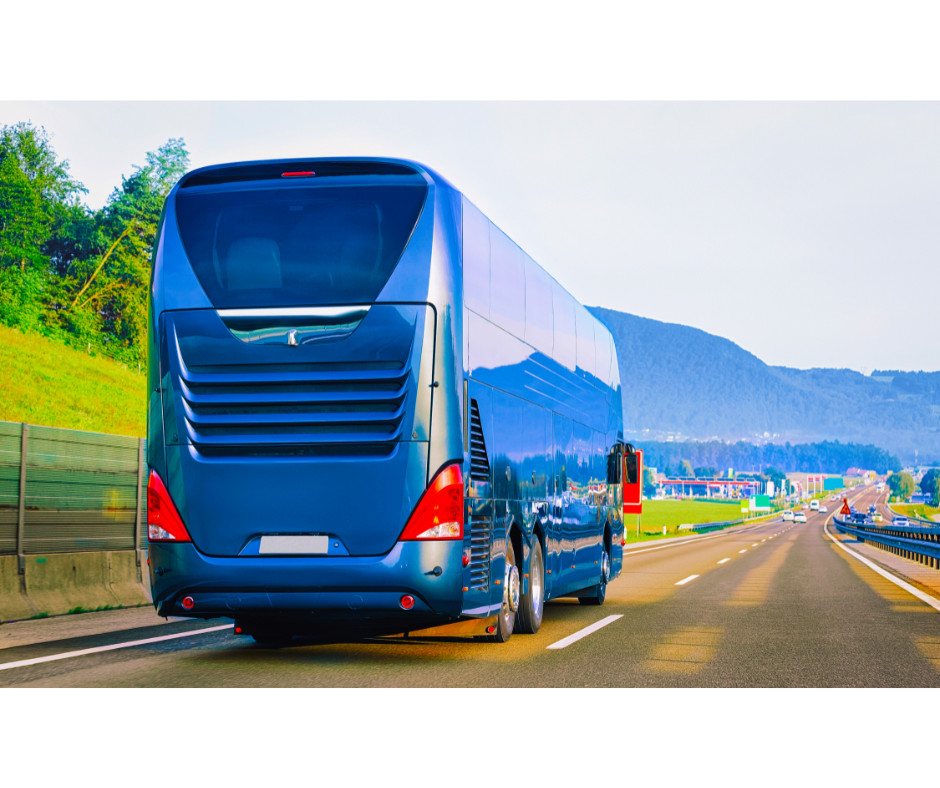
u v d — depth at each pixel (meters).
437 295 8.12
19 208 83.25
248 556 8.12
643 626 12.09
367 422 8.02
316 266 8.16
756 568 28.11
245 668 8.25
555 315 12.55
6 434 12.04
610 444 16.73
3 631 10.77
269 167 8.45
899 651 9.69
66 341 80.06
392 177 8.33
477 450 8.73
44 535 12.70
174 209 8.45
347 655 9.20
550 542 11.99
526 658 9.06
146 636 10.50
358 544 8.02
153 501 8.28
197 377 8.20
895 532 41.31
